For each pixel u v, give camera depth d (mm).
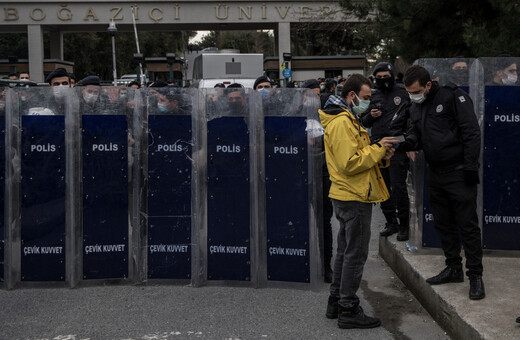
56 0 30266
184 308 4945
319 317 4719
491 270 5203
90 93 5445
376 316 4770
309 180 5324
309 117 5301
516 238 5668
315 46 41219
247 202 5469
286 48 30875
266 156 5395
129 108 5477
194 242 5516
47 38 44375
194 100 5434
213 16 30688
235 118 5422
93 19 30609
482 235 5727
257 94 5355
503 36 10367
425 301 4879
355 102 4332
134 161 5512
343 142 4125
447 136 4527
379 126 6277
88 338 4336
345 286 4406
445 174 4574
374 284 5617
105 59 48094
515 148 5602
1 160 5422
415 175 5672
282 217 5402
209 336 4355
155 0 30484
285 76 22016
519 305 4254
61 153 5457
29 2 30234
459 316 4098
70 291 5426
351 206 4270
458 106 4480
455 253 4785
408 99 6195
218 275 5543
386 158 4293
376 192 4266
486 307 4219
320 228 5352
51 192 5469
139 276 5570
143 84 15836
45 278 5512
